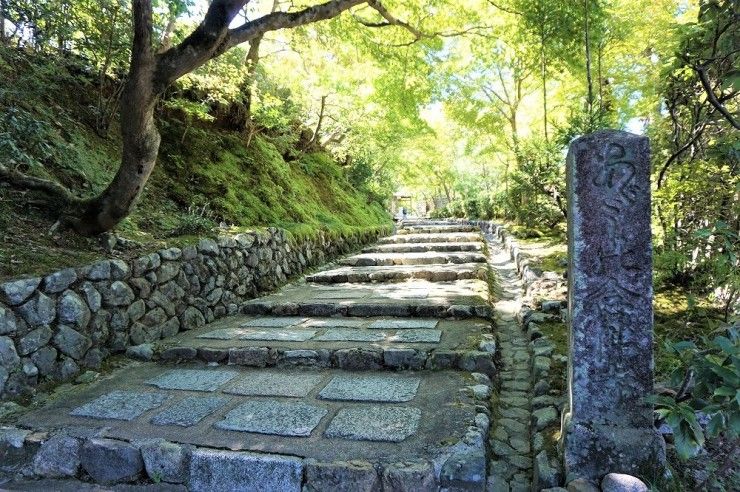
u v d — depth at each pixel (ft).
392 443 6.79
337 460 6.36
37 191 11.94
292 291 17.94
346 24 19.10
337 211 30.58
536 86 31.76
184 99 19.12
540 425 7.26
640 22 18.63
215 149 21.80
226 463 6.54
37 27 13.41
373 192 43.98
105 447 7.00
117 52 14.99
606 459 5.77
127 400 8.75
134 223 13.91
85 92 17.31
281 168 26.25
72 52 16.08
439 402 8.15
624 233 5.82
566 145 16.08
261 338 11.98
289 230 20.79
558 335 10.54
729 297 9.10
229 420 7.77
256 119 24.79
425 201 111.96
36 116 14.01
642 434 5.75
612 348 5.89
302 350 10.69
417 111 27.17
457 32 22.15
